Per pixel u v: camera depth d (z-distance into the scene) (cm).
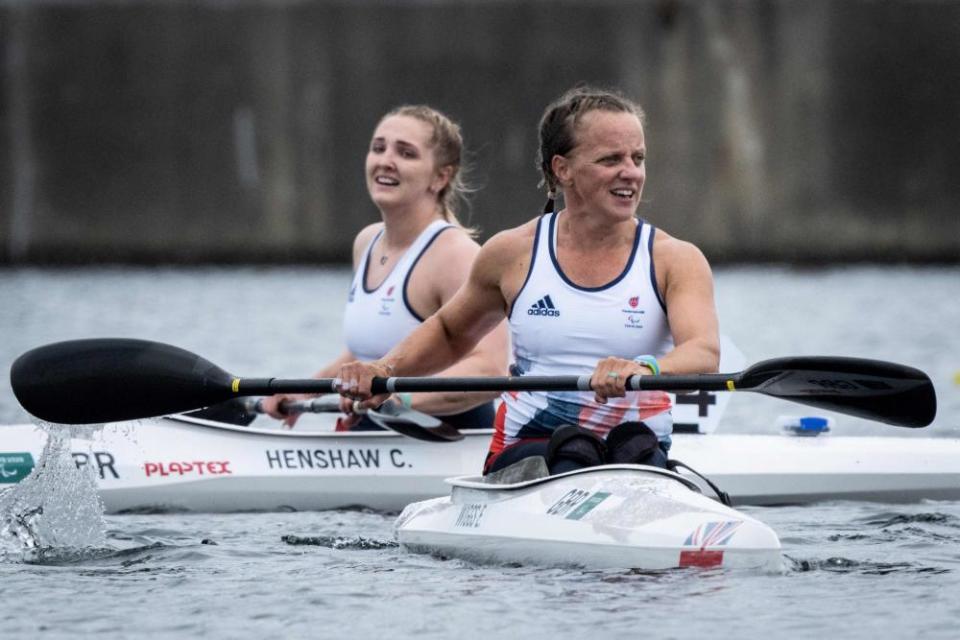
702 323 2061
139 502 2936
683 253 2111
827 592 1812
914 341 5875
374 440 2927
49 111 10812
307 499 2931
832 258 10738
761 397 4662
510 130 10712
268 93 10825
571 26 10688
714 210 10744
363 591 1870
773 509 2831
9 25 10744
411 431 2831
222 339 6025
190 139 10862
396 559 2127
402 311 2888
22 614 1780
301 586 1912
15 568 2086
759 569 1900
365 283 2986
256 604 1811
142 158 10869
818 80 10650
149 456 2942
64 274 10019
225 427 2966
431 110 2975
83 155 10844
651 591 1808
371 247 3016
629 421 2111
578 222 2120
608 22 10694
